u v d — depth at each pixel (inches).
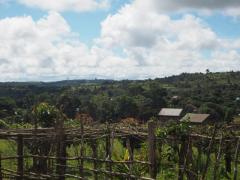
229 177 538.0
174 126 475.5
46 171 502.9
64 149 486.9
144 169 497.4
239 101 2714.1
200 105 2763.3
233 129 581.9
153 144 388.5
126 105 2498.8
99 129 579.8
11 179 501.0
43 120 706.2
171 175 510.9
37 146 549.3
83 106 2378.2
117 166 487.5
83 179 453.7
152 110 2588.6
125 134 534.9
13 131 561.6
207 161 388.2
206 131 592.4
